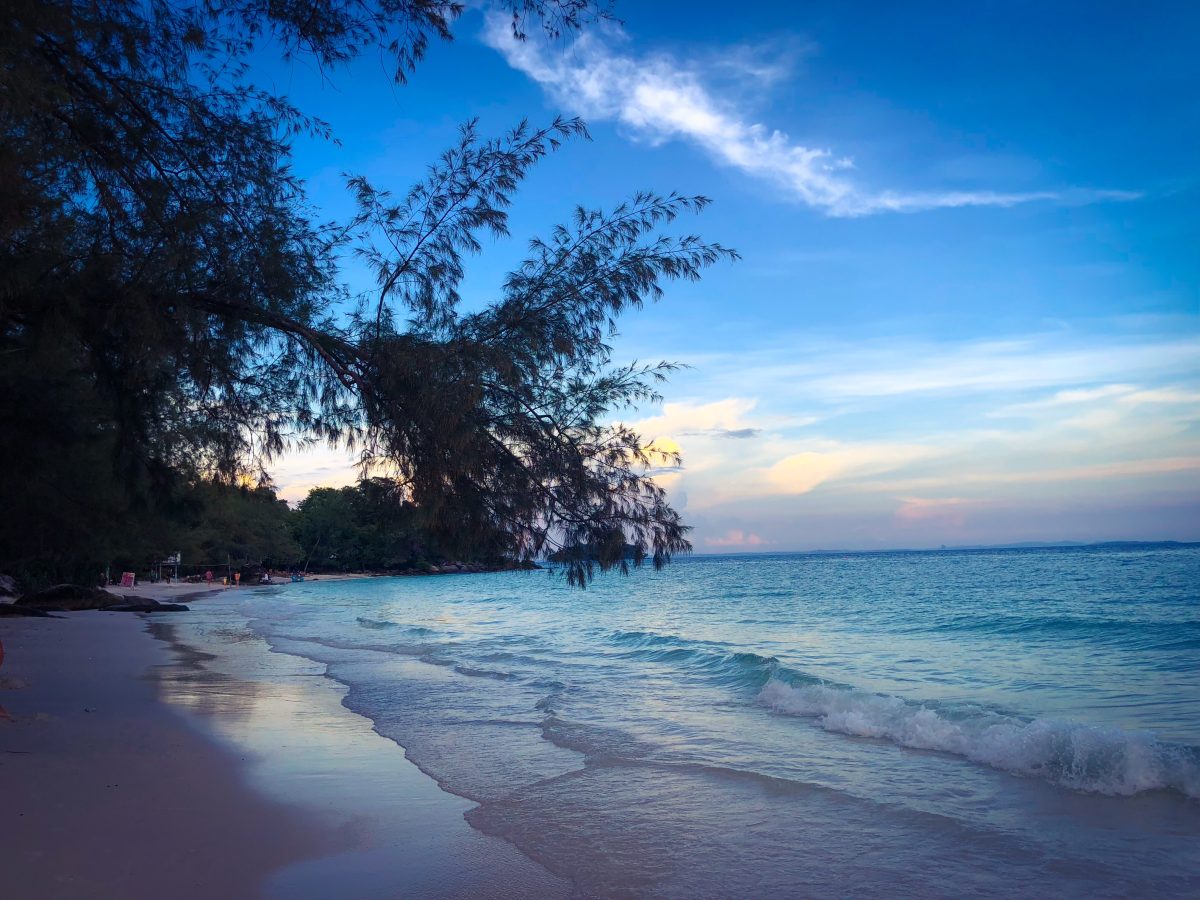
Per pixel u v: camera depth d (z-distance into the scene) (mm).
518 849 5504
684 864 5238
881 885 4879
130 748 8094
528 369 6492
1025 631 21391
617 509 6535
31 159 6129
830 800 6625
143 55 7105
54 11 6160
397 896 4648
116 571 67125
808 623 26375
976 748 8039
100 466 17203
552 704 11656
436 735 9516
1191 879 4855
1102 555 114375
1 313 6719
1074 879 4906
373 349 6637
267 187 7469
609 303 6625
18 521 17828
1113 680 12992
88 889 4430
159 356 6984
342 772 7633
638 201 6641
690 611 34656
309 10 6797
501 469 6660
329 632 26578
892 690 12375
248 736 9133
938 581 53719
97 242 7133
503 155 6582
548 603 46438
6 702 10727
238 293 6965
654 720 10305
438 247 6641
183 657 18297
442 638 23781
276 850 5305
